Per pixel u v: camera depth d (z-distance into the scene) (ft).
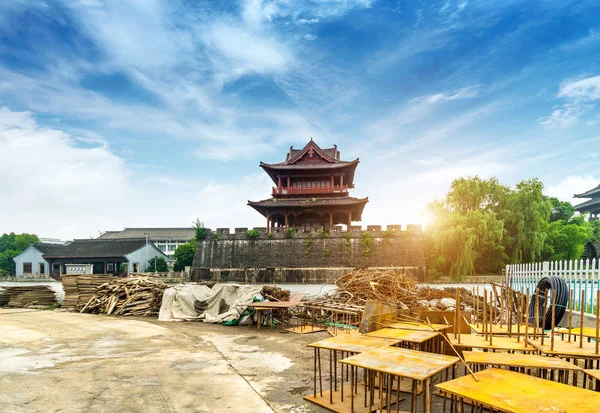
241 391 23.56
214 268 152.56
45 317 61.05
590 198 219.20
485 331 22.53
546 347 19.03
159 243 338.13
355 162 168.45
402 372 14.94
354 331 43.86
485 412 19.81
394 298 51.31
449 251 129.70
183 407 20.99
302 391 23.63
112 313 65.16
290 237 150.71
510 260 133.90
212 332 46.39
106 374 27.32
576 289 38.40
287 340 40.78
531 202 132.26
